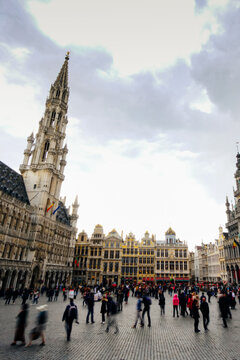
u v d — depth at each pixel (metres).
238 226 61.53
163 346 12.29
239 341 13.34
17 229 56.53
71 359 10.09
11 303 30.66
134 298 40.03
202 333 15.17
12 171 67.69
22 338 11.95
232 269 65.00
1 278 46.56
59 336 13.86
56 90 83.94
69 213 93.50
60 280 72.88
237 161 68.81
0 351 10.90
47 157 71.25
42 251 63.03
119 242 89.62
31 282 59.19
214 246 85.44
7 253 52.00
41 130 77.00
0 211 50.47
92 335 14.23
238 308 27.67
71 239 82.44
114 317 15.32
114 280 84.88
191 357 10.72
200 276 100.19
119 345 12.30
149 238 90.12
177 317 21.17
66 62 92.62
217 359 10.50
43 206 65.19
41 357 10.21
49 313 22.62
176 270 84.88
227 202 71.81
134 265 86.69
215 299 39.22
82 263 88.69
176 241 94.81
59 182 76.12
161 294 23.41
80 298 39.28
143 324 17.16
